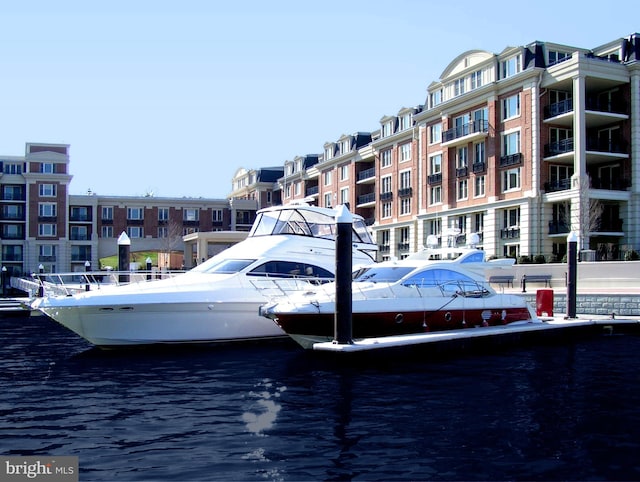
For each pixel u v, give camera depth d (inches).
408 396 439.5
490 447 323.3
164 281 691.4
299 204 838.5
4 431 352.2
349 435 344.2
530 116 1459.2
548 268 1164.5
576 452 314.8
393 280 675.4
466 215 1653.5
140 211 2883.9
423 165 1860.2
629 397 435.2
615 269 1055.0
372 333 628.4
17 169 2689.5
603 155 1391.5
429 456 309.6
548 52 1481.3
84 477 281.7
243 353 629.6
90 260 2760.8
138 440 335.0
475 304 705.6
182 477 281.1
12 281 1991.9
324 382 486.9
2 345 719.7
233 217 3006.9
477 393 448.1
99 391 457.7
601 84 1438.2
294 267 741.3
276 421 372.2
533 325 730.8
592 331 776.9
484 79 1622.8
